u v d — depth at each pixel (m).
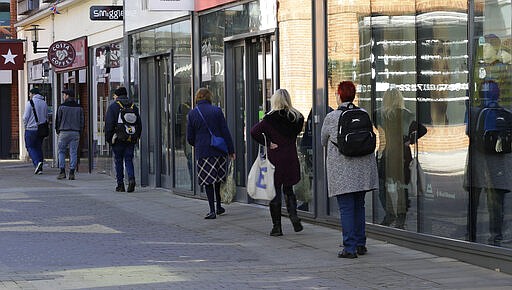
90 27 28.14
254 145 17.42
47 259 11.77
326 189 14.37
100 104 27.39
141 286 9.86
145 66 22.94
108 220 15.87
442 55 11.84
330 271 10.87
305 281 10.22
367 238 13.35
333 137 11.59
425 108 12.20
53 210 17.34
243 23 17.17
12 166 33.28
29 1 34.47
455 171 11.59
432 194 12.06
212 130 15.60
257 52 17.22
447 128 11.73
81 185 23.30
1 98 38.75
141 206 18.00
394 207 12.91
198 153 15.68
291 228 14.46
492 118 10.92
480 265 11.05
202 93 15.85
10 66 33.78
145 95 22.92
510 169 10.66
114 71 25.84
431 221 12.09
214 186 16.02
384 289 9.78
